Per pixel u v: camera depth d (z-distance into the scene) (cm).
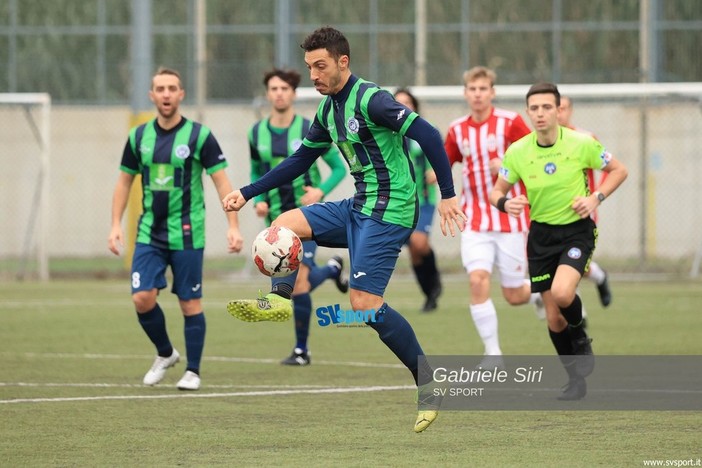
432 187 4600
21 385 2722
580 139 2484
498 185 2580
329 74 1980
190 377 2653
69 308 4838
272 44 7388
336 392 2608
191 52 7419
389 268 2006
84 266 7231
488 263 2989
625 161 7144
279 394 2580
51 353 3375
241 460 1836
